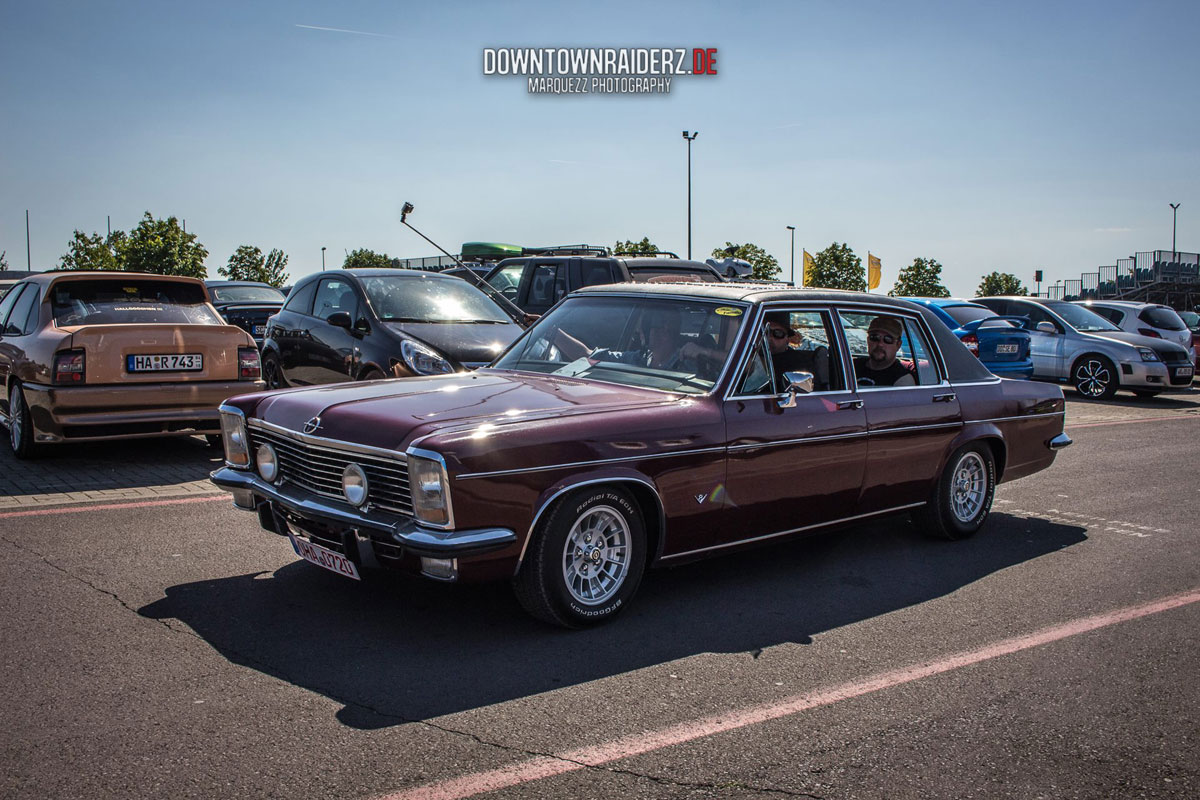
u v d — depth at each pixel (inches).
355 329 365.7
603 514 173.0
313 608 179.0
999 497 307.1
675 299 209.9
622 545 176.6
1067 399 637.9
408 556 155.9
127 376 302.0
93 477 291.0
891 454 220.8
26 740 124.8
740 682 152.9
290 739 127.6
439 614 178.4
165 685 143.3
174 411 309.1
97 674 146.4
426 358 338.3
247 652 157.2
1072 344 657.6
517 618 177.8
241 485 189.8
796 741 133.1
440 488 151.1
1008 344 565.9
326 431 168.9
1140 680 159.3
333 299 392.2
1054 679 158.7
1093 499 305.1
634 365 201.3
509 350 225.0
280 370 419.5
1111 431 469.1
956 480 244.2
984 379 250.4
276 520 183.9
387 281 382.6
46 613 171.5
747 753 129.0
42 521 234.8
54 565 199.6
